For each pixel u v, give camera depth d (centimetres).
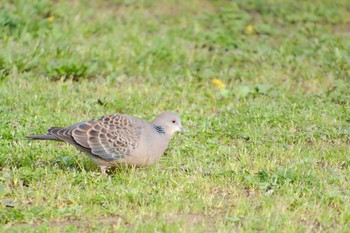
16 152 1214
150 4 2161
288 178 1130
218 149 1268
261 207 1051
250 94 1577
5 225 965
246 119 1416
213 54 1833
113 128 1130
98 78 1636
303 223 1007
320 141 1324
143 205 1026
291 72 1730
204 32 1952
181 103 1516
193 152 1257
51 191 1065
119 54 1731
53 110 1448
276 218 991
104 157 1127
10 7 1962
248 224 974
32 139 1171
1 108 1397
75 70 1620
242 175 1141
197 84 1631
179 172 1160
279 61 1780
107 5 2123
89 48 1747
